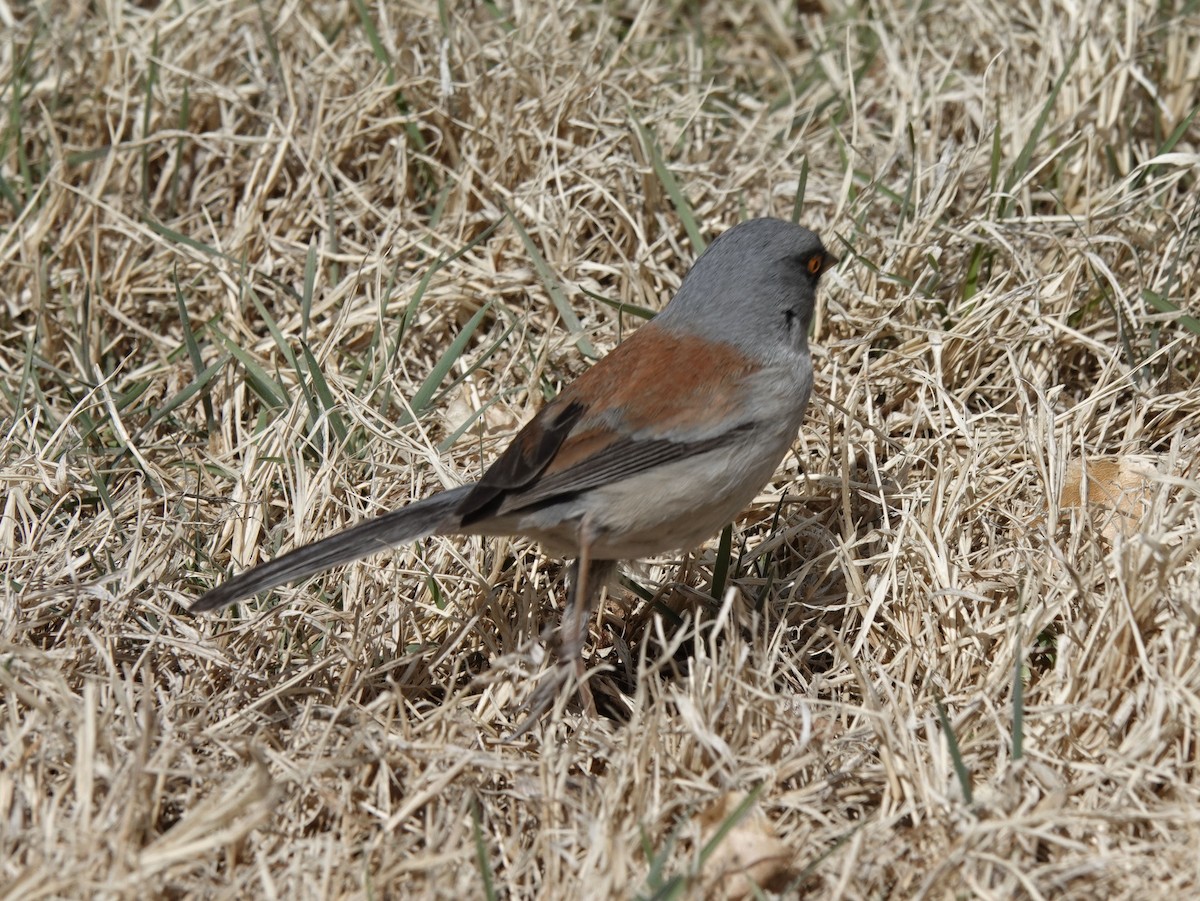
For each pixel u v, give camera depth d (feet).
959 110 43.32
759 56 48.49
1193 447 31.68
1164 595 26.89
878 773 25.75
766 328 29.07
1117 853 23.26
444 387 36.76
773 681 28.45
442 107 41.83
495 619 30.19
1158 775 24.47
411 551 31.01
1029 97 41.93
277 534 31.68
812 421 34.58
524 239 37.88
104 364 38.37
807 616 30.78
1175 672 25.71
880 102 44.29
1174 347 34.96
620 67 45.06
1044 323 35.45
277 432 33.12
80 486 32.83
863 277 37.63
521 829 25.22
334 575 30.94
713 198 40.63
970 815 23.65
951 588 28.89
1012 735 25.35
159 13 44.68
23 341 38.32
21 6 46.93
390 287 37.01
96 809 24.29
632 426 27.71
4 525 30.91
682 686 27.84
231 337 37.96
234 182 41.70
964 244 37.88
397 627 29.78
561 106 41.27
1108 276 35.17
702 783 24.63
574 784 25.99
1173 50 41.81
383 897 23.29
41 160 42.06
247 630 29.14
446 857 23.12
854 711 26.55
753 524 33.53
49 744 25.11
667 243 39.93
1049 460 30.63
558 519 27.71
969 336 35.12
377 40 42.27
